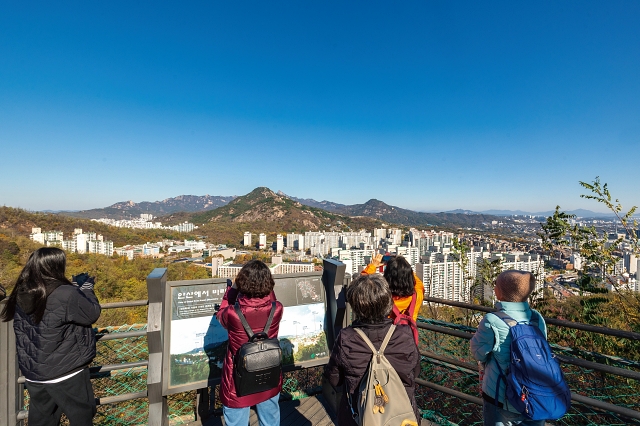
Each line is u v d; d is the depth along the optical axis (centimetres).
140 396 213
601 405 178
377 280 155
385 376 141
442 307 536
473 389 315
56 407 182
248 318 184
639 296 338
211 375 227
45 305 167
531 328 159
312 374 402
